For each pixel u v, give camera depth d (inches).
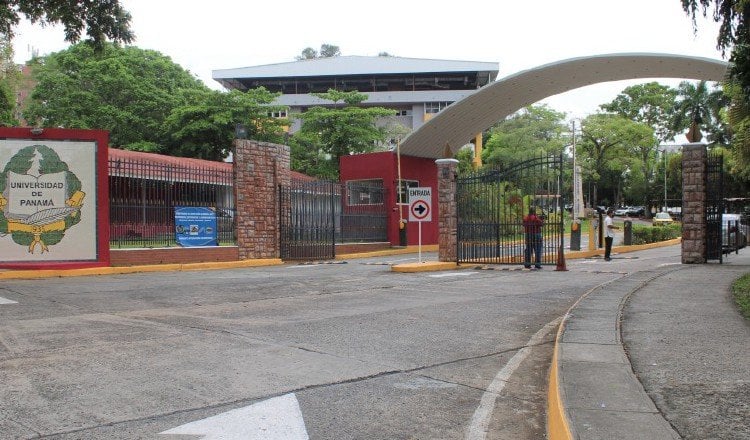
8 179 611.2
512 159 2039.9
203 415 185.6
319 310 394.9
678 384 194.1
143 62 1670.8
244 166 804.6
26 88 1845.5
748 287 412.8
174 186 736.3
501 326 346.0
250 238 808.9
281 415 187.6
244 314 374.9
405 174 1149.1
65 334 300.8
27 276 589.0
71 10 687.1
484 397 215.0
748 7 401.4
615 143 2308.1
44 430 169.5
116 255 666.2
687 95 2416.3
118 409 188.9
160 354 261.6
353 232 1048.8
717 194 677.3
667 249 1146.0
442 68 3179.1
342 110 1683.1
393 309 401.4
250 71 3235.7
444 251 755.4
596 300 376.5
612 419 161.8
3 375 223.6
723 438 147.7
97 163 643.5
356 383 225.8
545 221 756.0
